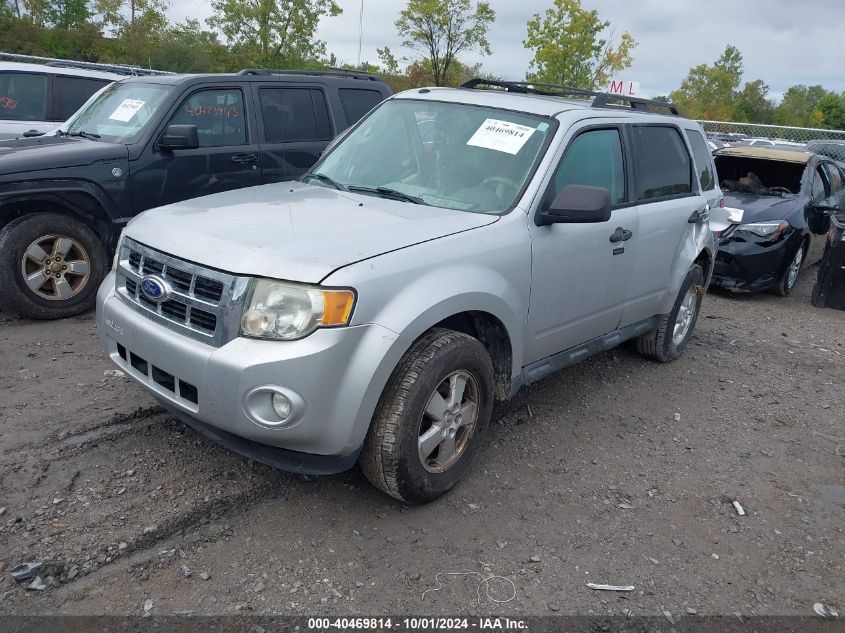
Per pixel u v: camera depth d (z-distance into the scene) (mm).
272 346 2941
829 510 3895
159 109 6359
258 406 2961
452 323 3703
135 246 3506
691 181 5637
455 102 4551
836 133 19188
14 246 5574
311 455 3145
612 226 4461
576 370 5621
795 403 5371
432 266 3299
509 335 3768
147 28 31094
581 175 4301
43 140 6383
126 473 3607
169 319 3232
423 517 3467
